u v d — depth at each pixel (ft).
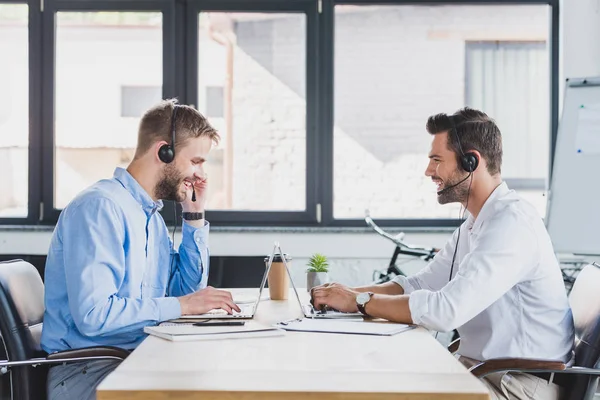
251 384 4.01
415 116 14.38
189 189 7.82
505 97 14.39
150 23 14.19
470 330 6.72
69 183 14.33
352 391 3.90
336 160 14.35
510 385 6.16
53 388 6.25
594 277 6.64
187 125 6.68
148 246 6.96
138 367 4.39
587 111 13.01
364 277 13.82
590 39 13.84
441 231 13.79
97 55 14.25
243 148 14.30
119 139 14.34
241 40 14.23
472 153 6.75
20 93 14.29
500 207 6.59
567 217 12.86
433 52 14.37
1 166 14.32
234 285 11.59
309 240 13.78
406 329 5.82
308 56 14.10
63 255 6.25
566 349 6.48
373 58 14.30
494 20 14.33
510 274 6.18
